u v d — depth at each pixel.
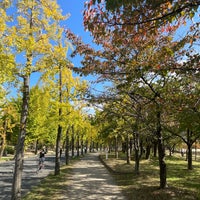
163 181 14.09
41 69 10.59
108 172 23.11
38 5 10.80
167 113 10.47
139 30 5.70
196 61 6.97
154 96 9.83
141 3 4.70
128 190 14.21
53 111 19.70
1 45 9.67
